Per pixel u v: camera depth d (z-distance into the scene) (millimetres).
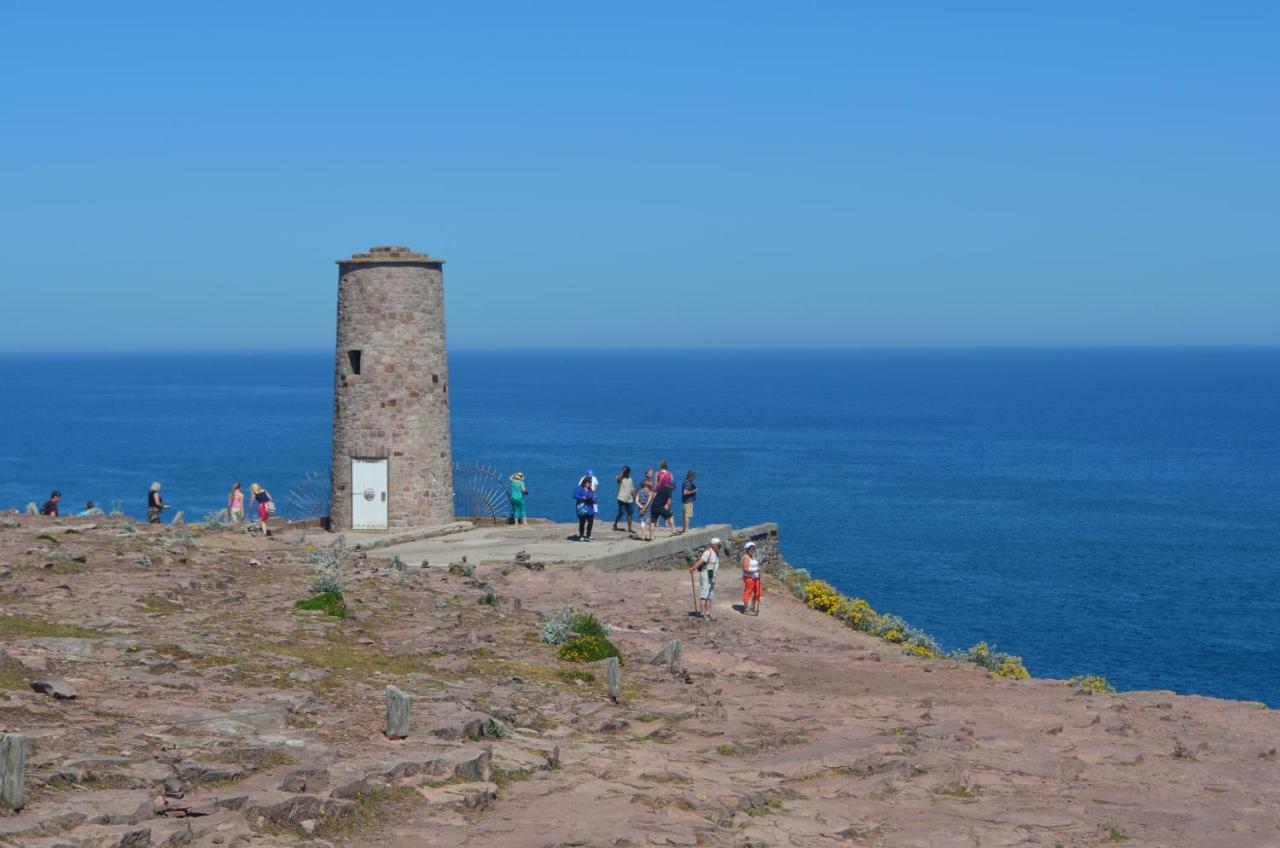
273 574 31156
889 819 16656
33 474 130250
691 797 16125
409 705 17125
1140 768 20328
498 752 17078
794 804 16844
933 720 22625
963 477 136625
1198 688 51938
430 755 16078
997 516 105812
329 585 27969
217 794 13641
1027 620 65000
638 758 18156
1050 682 28453
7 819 12078
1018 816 16969
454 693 19953
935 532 96500
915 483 130375
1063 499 117812
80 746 14484
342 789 14352
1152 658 57062
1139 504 114188
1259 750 21531
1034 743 21391
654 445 173625
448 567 36031
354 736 16938
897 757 19484
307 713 17703
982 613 66688
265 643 22641
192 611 25094
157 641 20844
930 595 71562
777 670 27641
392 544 45188
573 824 14594
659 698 22578
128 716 16156
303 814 13688
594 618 29406
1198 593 72562
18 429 193875
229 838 12602
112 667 18703
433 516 48562
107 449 158250
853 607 39375
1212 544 91000
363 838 13578
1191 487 127750
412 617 27312
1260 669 55094
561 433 193625
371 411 48031
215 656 20469
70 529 33594
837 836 15602
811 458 157875
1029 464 151875
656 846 14086
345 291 48625
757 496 118312
